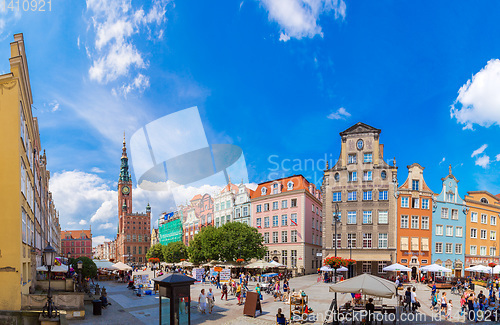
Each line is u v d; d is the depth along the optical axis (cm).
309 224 6562
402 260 5181
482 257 5762
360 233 5341
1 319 1883
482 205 5956
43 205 4538
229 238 5431
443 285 3909
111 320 2284
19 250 2009
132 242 15950
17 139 2053
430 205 5416
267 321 2256
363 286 1819
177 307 1488
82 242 19262
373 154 5459
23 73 2184
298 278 5466
